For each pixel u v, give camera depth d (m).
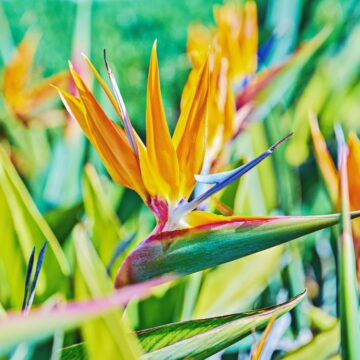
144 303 1.14
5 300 1.05
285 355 1.06
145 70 3.37
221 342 0.94
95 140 0.97
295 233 0.95
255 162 0.95
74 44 1.35
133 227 1.27
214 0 3.82
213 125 1.15
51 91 1.36
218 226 0.96
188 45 1.22
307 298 1.21
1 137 1.38
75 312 0.75
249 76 1.25
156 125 0.96
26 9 3.41
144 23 3.66
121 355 0.82
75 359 0.94
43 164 1.41
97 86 1.35
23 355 0.91
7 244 1.06
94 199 1.18
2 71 1.41
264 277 1.19
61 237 1.19
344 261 0.93
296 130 1.40
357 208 1.01
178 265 0.96
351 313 0.93
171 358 0.93
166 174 0.97
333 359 1.05
